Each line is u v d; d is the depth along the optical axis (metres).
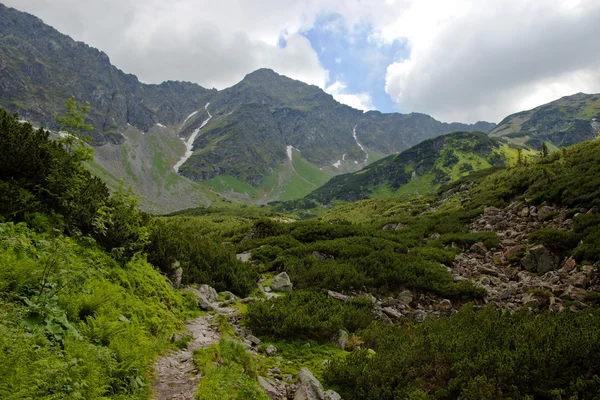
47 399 4.16
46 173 10.56
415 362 8.80
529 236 25.09
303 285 19.56
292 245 30.34
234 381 7.24
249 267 21.39
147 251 14.23
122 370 6.01
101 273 9.38
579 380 6.90
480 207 40.06
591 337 8.16
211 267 19.09
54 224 9.91
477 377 7.23
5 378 3.97
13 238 7.96
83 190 11.81
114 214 12.02
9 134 10.14
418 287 20.33
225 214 137.12
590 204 25.16
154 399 6.23
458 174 170.38
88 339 6.32
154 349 8.04
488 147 189.00
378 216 74.19
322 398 7.71
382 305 18.30
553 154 46.53
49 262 7.28
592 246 19.64
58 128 11.16
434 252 27.16
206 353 8.36
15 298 6.11
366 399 8.01
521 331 9.66
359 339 12.36
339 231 35.75
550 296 17.34
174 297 12.64
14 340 4.66
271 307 12.90
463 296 19.80
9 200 8.91
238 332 11.73
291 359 10.38
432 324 12.48
